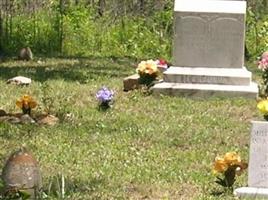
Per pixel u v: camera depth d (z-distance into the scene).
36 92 15.14
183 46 15.30
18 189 7.45
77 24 24.92
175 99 14.59
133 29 24.95
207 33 15.25
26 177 7.84
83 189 8.66
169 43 24.20
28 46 23.83
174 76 15.13
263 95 15.04
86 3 27.58
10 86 15.81
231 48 15.22
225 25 15.22
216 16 15.20
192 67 15.28
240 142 11.37
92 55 23.69
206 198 8.36
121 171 9.50
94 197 8.35
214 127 12.29
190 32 15.29
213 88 14.94
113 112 13.33
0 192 7.46
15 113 12.58
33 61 21.22
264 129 8.33
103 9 27.30
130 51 24.33
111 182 8.99
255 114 13.43
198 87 14.96
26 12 26.08
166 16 25.00
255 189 8.34
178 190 8.74
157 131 11.83
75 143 10.96
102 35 24.83
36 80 16.91
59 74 18.03
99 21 26.02
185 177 9.26
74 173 9.32
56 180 8.82
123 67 20.44
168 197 8.45
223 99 14.70
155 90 15.02
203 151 10.73
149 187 8.82
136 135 11.53
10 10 25.53
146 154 10.42
